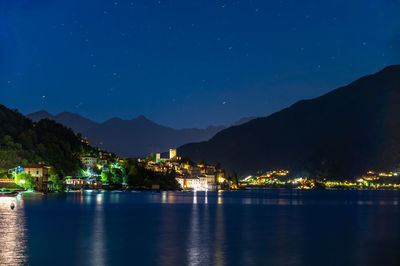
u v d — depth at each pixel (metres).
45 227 86.44
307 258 59.94
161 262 56.28
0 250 61.81
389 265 56.28
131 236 77.56
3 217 103.12
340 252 64.50
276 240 75.25
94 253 61.28
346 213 136.75
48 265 53.38
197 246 68.12
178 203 181.75
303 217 119.88
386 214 133.12
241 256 60.72
